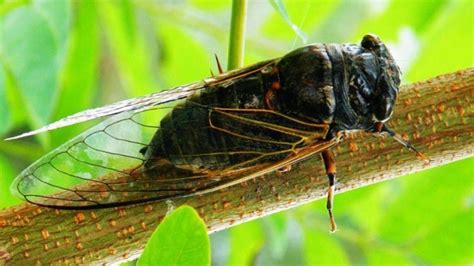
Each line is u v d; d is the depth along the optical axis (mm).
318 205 381
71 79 395
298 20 395
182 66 422
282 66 329
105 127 329
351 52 330
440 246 374
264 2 428
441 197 374
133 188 323
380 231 378
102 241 320
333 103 325
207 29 413
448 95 330
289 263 421
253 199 325
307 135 325
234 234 402
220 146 326
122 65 418
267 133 326
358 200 379
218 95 329
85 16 395
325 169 325
